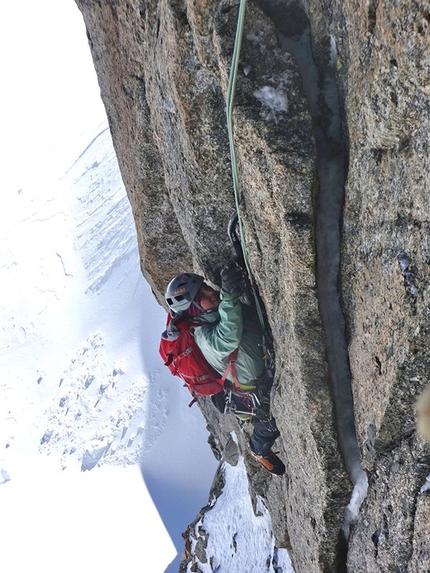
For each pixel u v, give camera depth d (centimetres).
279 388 425
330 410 371
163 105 409
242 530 785
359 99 272
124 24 441
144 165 540
